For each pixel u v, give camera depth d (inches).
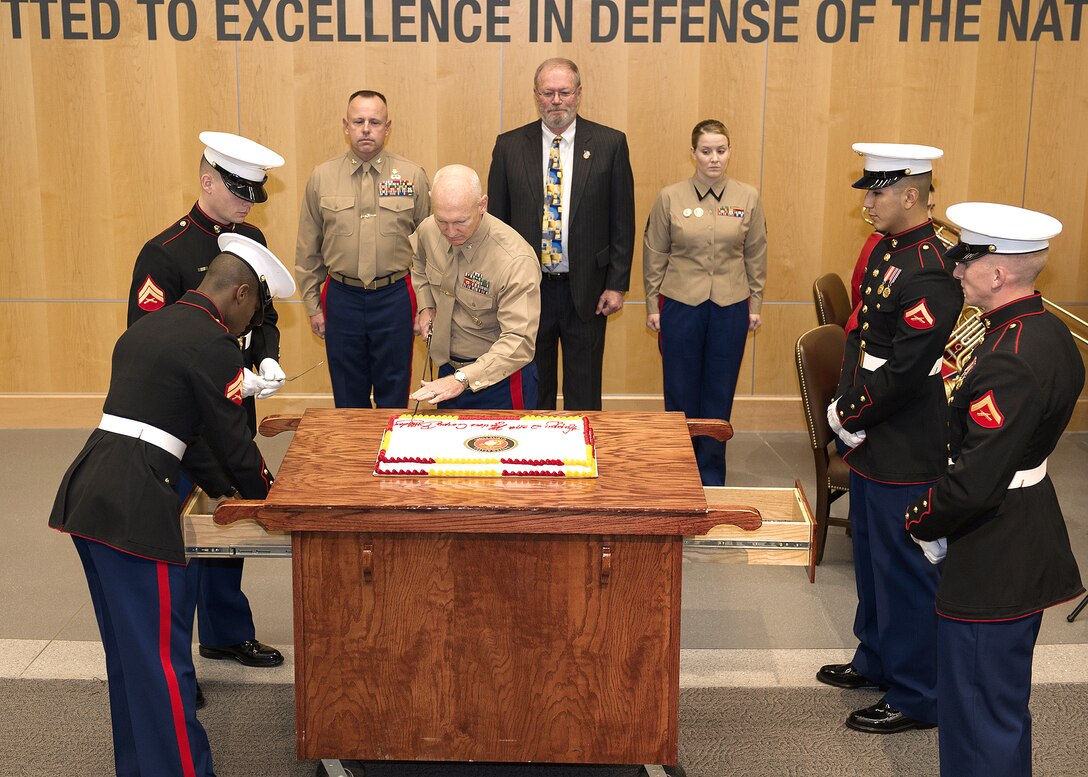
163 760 109.1
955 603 105.5
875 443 128.7
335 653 109.3
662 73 227.1
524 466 110.7
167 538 107.4
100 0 222.7
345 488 107.0
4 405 239.1
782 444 233.6
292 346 240.2
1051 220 101.9
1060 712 133.0
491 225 146.6
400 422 123.8
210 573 138.7
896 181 123.4
